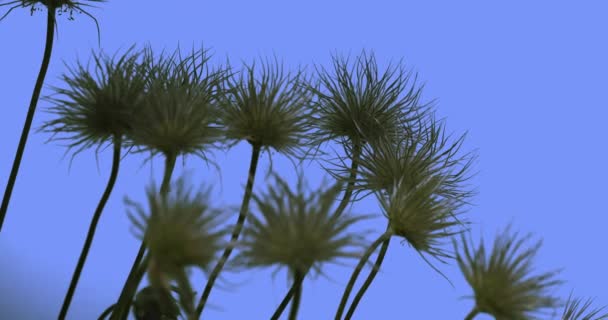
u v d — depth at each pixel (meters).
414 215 0.95
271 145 0.99
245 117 0.98
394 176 1.03
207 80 1.03
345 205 1.03
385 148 1.05
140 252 0.97
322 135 1.07
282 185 0.85
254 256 0.84
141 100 0.99
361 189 1.04
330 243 0.84
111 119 0.99
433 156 1.06
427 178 1.03
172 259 0.84
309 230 0.84
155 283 0.84
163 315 0.94
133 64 1.02
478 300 0.87
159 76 1.02
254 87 0.99
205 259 0.84
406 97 1.11
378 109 1.10
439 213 0.96
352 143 1.09
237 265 0.85
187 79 1.03
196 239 0.84
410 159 1.05
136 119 0.97
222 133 0.97
